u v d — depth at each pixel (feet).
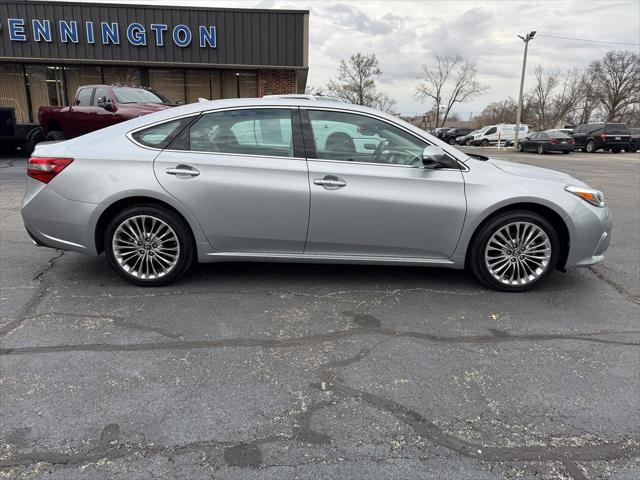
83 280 13.74
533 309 12.32
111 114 35.29
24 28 55.42
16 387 8.48
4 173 33.86
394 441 7.37
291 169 12.47
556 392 8.70
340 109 12.86
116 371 9.08
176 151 12.67
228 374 9.07
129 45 56.59
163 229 12.89
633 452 7.24
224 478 6.57
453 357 9.86
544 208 12.98
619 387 8.91
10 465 6.71
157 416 7.82
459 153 13.05
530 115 255.09
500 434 7.57
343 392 8.59
